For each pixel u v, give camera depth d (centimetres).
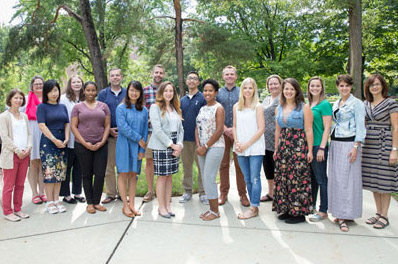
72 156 453
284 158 372
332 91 2091
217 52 1245
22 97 394
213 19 1925
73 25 1658
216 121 381
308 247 311
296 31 1947
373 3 1698
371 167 361
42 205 445
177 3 1178
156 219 390
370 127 361
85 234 343
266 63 1925
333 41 1841
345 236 337
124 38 1046
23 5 1388
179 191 507
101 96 457
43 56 1286
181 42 1222
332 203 366
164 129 389
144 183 538
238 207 438
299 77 1797
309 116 362
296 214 365
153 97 474
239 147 392
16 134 390
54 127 406
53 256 294
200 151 386
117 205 446
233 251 303
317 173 388
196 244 319
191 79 449
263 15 1900
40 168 462
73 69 1891
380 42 1752
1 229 357
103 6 1212
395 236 335
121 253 299
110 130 448
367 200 455
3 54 1300
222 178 451
